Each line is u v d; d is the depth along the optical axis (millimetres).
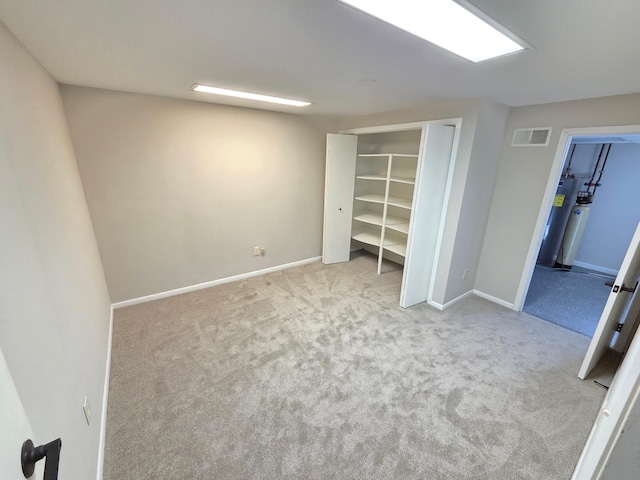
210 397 1978
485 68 1737
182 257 3381
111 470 1512
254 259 4000
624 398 514
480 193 3090
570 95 2352
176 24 1238
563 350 2568
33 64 1617
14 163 1113
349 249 4672
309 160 4148
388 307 3260
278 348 2506
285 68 1841
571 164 4734
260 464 1559
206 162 3277
